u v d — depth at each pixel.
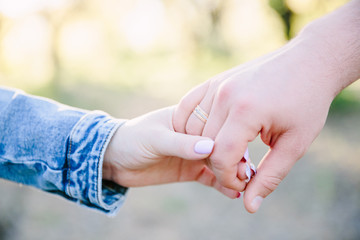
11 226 3.22
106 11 14.93
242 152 0.93
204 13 15.38
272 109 0.88
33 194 4.03
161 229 3.67
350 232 3.36
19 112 1.05
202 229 3.67
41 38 9.78
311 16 8.25
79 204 1.08
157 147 1.00
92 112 1.09
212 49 15.34
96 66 14.16
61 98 7.98
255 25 14.15
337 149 5.57
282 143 0.94
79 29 13.47
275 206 4.03
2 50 8.05
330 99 0.91
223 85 0.94
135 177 1.14
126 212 3.96
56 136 1.02
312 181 4.53
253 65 0.95
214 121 0.97
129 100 9.42
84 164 1.00
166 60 17.11
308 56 0.90
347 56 0.90
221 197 4.34
